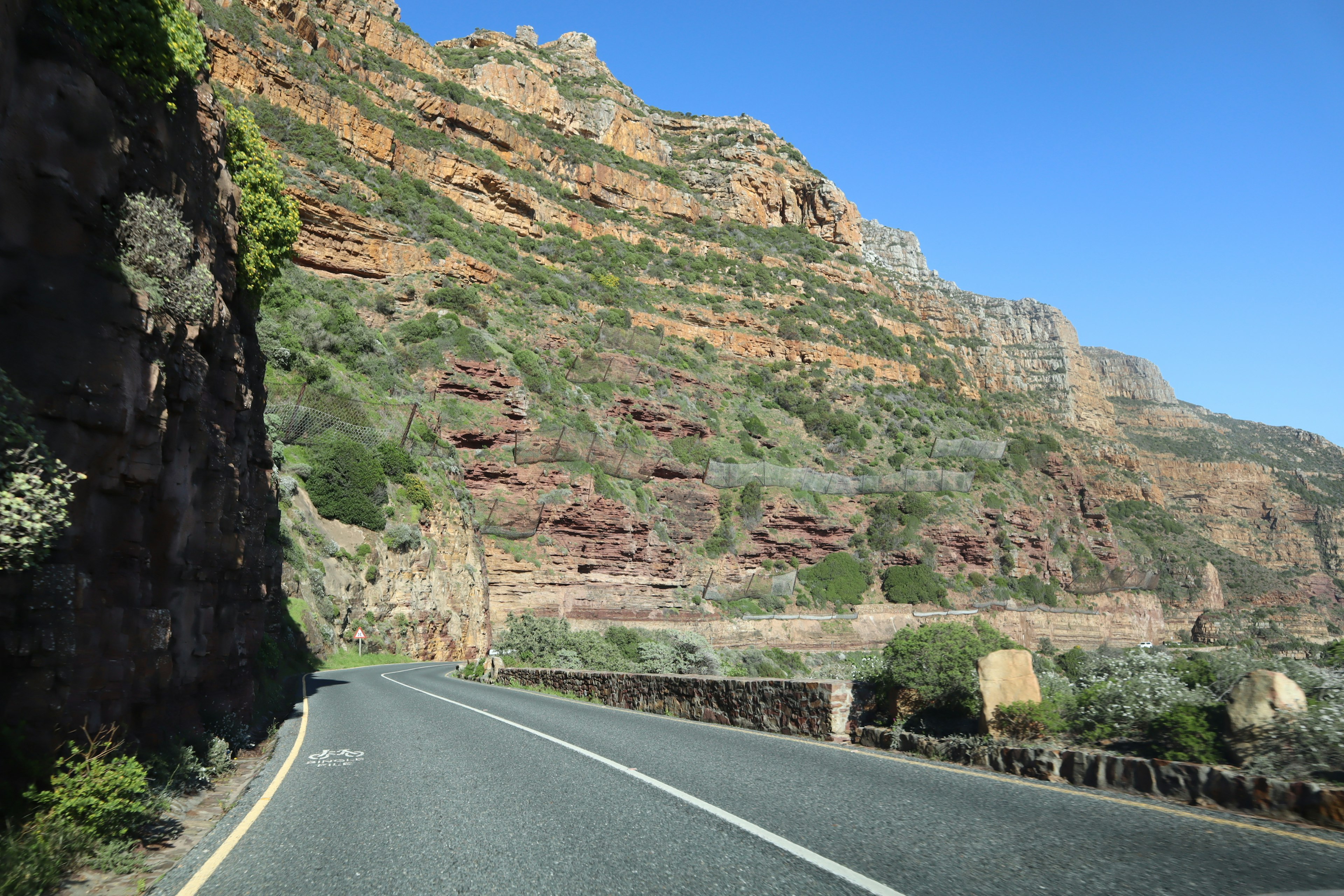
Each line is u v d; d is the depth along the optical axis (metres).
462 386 66.44
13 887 4.47
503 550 61.69
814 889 4.28
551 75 166.38
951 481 107.31
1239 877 4.24
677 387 97.88
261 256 13.52
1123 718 7.77
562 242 118.69
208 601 9.87
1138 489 173.50
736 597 77.75
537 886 4.55
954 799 6.46
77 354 6.36
